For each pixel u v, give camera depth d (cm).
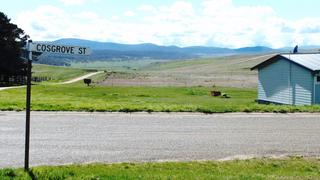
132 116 2208
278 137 1761
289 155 1450
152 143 1599
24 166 1136
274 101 4097
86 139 1645
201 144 1600
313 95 3544
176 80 11719
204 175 1110
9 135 1681
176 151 1480
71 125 1925
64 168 1153
